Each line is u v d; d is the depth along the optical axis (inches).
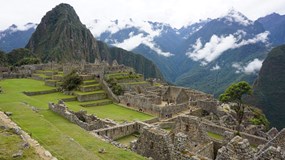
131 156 786.8
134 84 3769.7
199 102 2719.0
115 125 1261.1
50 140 820.6
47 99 2404.0
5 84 2915.8
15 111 1141.7
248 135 1448.1
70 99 2591.0
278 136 913.5
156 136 780.0
